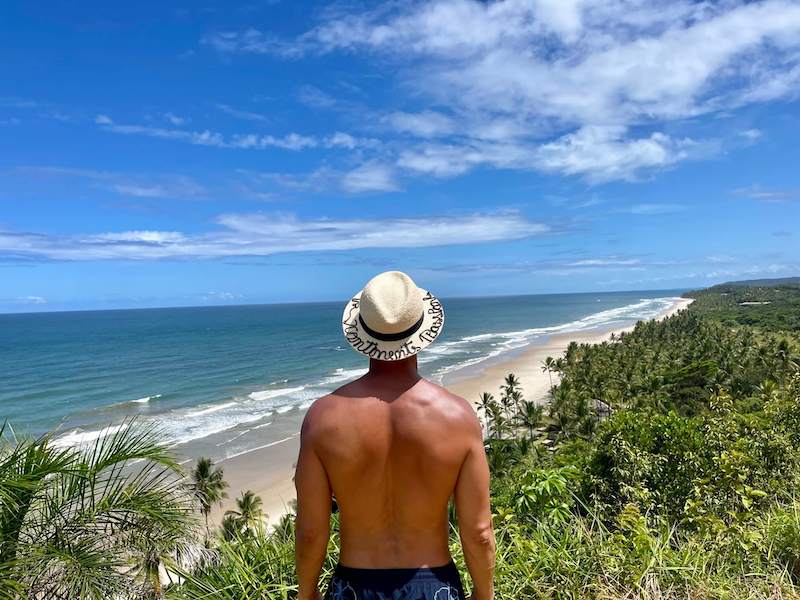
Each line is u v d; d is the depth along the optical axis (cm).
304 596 209
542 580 352
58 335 16438
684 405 4397
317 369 8319
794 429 786
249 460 3653
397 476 193
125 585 376
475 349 10594
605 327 15362
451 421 192
